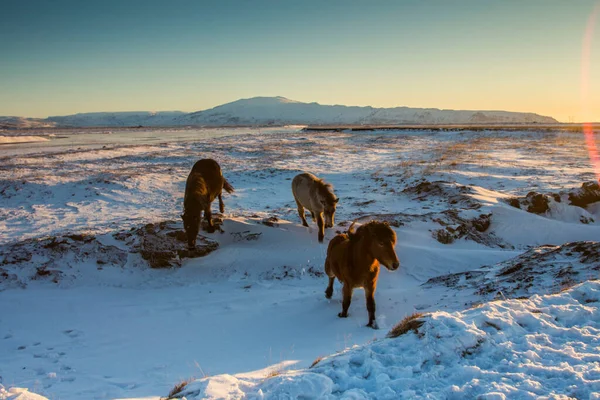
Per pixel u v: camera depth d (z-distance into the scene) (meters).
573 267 7.66
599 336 4.23
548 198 16.97
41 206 19.23
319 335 7.16
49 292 10.09
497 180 23.45
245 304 9.39
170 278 11.26
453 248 12.98
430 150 40.88
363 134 70.00
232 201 20.36
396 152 40.31
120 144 56.38
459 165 28.66
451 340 4.19
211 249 12.33
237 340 7.34
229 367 5.93
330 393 3.68
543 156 34.38
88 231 13.81
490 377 3.62
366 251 6.85
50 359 6.74
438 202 17.94
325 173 27.75
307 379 3.80
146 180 24.23
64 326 8.31
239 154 38.91
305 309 8.66
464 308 7.27
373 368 3.99
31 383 5.69
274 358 6.11
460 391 3.42
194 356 6.67
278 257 11.95
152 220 16.09
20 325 8.33
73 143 62.78
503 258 11.71
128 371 6.14
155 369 6.18
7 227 15.97
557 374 3.56
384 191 21.62
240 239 12.97
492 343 4.20
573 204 17.17
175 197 21.05
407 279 10.82
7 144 62.75
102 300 9.80
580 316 4.74
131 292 10.40
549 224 14.88
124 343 7.43
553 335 4.39
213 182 13.27
